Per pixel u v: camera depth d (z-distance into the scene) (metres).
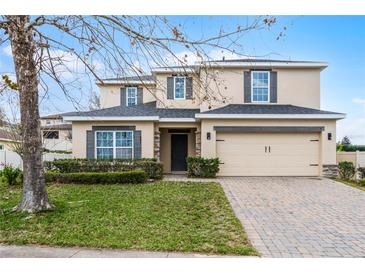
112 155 16.42
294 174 15.85
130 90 20.41
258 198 10.30
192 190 11.25
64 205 8.50
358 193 11.29
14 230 6.49
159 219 7.36
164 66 7.12
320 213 8.37
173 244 5.66
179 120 16.34
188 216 7.69
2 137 23.48
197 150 16.84
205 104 17.11
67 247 5.61
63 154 18.83
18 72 7.75
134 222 7.08
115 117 16.09
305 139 15.89
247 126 15.81
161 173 14.57
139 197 9.85
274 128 15.75
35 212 7.66
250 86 17.38
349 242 6.04
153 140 16.36
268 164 15.96
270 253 5.41
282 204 9.44
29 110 7.88
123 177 12.91
